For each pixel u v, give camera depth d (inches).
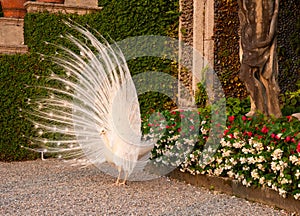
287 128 213.0
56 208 215.0
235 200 227.1
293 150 202.7
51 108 293.1
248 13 263.6
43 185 262.8
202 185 257.1
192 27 394.6
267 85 265.0
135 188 254.5
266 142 217.6
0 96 339.9
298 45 402.9
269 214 201.9
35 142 343.9
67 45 352.8
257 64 262.2
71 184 264.7
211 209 211.5
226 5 391.5
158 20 384.8
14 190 251.1
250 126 236.1
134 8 375.9
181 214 203.9
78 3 397.4
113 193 242.8
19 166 323.6
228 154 236.8
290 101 348.5
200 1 391.5
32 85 343.6
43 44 348.8
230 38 392.2
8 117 341.7
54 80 343.9
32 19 348.8
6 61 340.5
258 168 219.1
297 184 198.7
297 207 199.6
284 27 400.5
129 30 375.2
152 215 203.2
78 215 203.6
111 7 369.1
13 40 398.6
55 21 351.9
